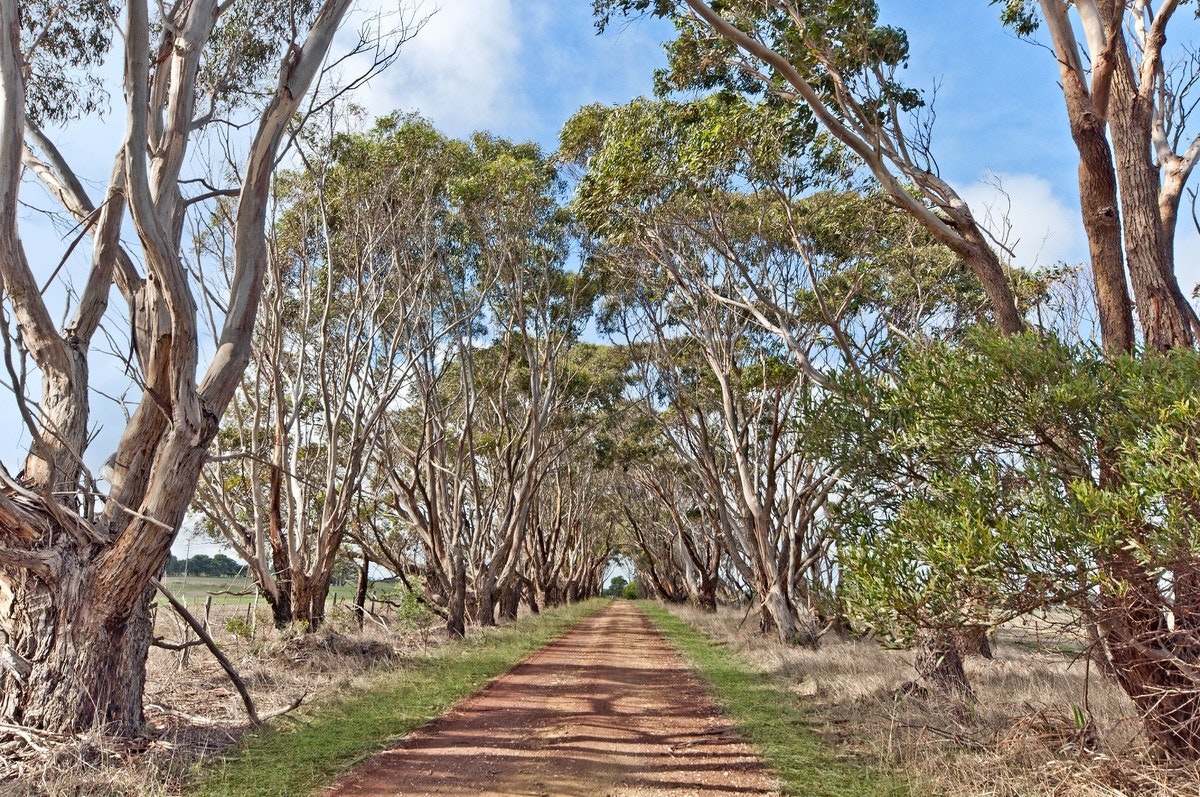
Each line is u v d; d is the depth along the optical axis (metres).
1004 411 5.98
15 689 7.02
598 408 28.95
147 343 8.44
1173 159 7.70
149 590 7.90
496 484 26.05
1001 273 8.05
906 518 5.86
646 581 77.38
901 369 7.01
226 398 8.12
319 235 17.98
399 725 8.70
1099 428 5.59
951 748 7.30
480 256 21.36
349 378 16.17
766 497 19.77
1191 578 5.22
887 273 16.59
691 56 10.67
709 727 8.98
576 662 15.90
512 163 19.03
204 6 8.15
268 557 18.23
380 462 22.33
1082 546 5.01
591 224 15.48
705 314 19.52
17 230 7.30
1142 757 6.06
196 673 11.55
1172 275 6.87
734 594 48.72
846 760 7.23
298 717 8.84
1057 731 6.80
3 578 7.28
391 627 20.73
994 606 5.38
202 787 6.09
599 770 6.93
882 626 5.73
